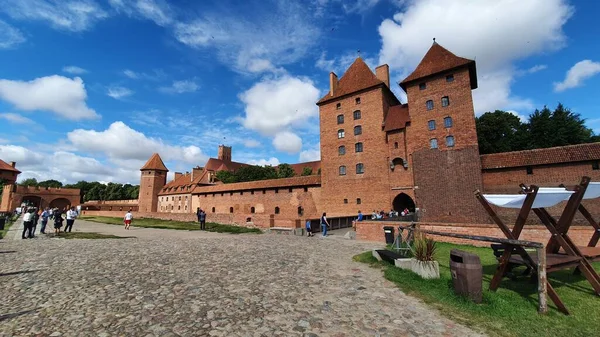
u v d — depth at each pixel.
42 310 5.59
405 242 10.74
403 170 37.12
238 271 8.99
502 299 6.20
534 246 5.82
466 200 31.06
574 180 25.80
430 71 35.88
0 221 24.92
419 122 35.97
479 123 45.66
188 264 10.02
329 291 6.99
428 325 5.09
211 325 4.96
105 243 16.20
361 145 41.22
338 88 45.75
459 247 13.20
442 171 33.03
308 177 45.53
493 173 30.30
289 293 6.80
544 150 28.16
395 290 7.09
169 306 5.86
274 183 47.47
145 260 10.74
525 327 4.99
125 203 95.88
